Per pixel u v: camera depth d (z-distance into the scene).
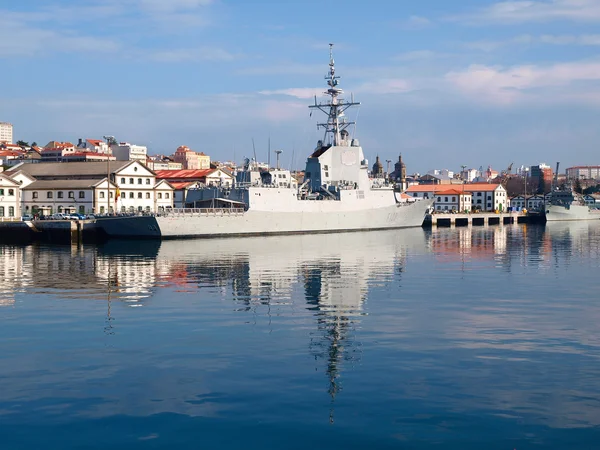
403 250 81.44
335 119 120.88
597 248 88.44
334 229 117.25
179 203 138.12
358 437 20.14
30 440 20.03
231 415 21.69
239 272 56.53
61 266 61.34
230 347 29.64
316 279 52.38
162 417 21.56
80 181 121.38
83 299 42.50
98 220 95.06
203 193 109.25
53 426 20.94
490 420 21.28
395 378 25.16
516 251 82.75
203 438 20.14
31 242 92.81
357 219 121.69
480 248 87.12
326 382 24.70
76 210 119.38
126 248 81.75
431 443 19.77
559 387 24.20
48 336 31.89
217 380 24.97
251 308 39.22
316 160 118.19
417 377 25.28
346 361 27.39
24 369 26.42
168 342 30.62
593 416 21.58
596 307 39.97
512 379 25.06
